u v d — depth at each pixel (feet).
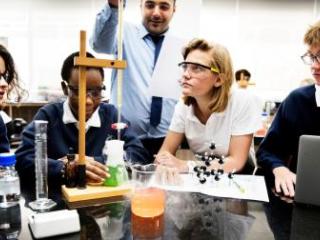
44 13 12.05
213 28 14.24
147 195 2.49
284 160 4.32
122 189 2.91
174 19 5.76
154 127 5.39
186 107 4.76
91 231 2.22
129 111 5.32
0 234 2.17
